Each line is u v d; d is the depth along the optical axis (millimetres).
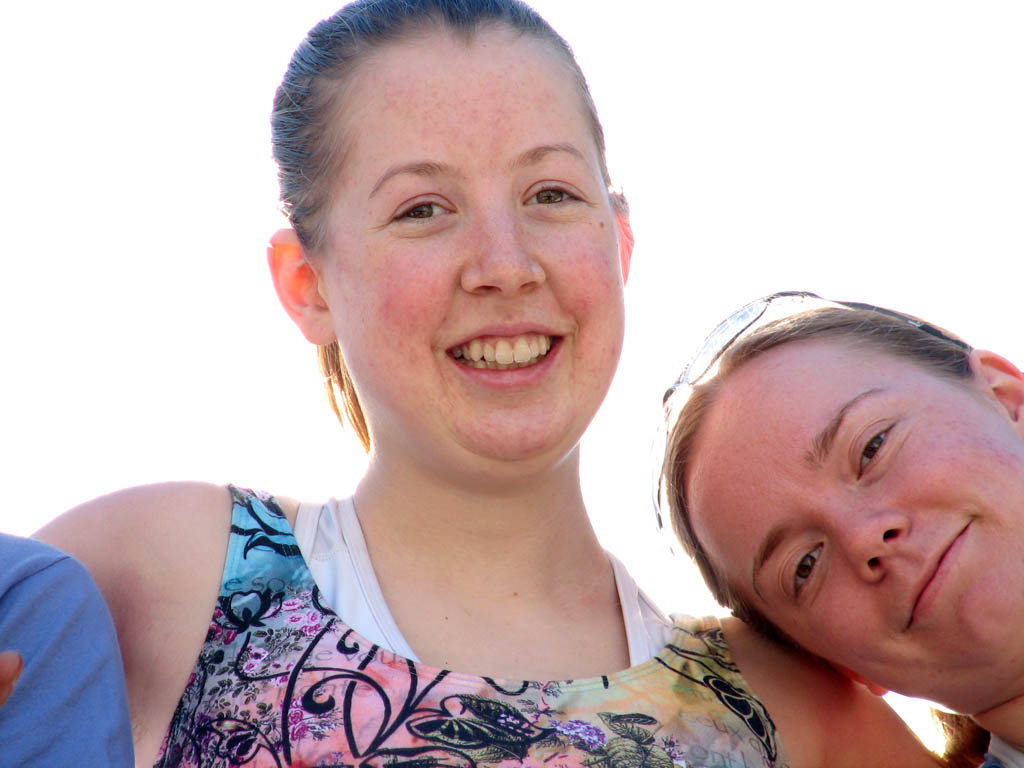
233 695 2383
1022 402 3025
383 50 2754
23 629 2195
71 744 2135
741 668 2885
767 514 2889
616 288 2748
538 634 2725
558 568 2881
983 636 2635
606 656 2738
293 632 2475
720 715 2666
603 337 2701
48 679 2174
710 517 3059
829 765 2840
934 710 3119
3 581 2215
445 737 2357
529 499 2795
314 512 2775
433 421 2648
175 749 2379
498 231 2592
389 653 2467
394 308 2602
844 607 2787
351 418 3111
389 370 2637
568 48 2924
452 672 2471
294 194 2873
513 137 2662
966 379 2986
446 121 2648
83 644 2236
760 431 2936
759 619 3037
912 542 2664
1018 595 2621
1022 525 2660
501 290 2570
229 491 2707
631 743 2494
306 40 2941
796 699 2873
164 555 2553
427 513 2777
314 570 2615
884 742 2963
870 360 2973
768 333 3135
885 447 2771
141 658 2480
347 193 2721
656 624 2902
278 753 2303
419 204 2650
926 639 2701
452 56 2715
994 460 2713
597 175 2814
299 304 2951
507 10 2840
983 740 3033
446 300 2588
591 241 2705
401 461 2771
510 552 2816
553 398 2656
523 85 2725
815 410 2873
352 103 2746
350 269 2697
